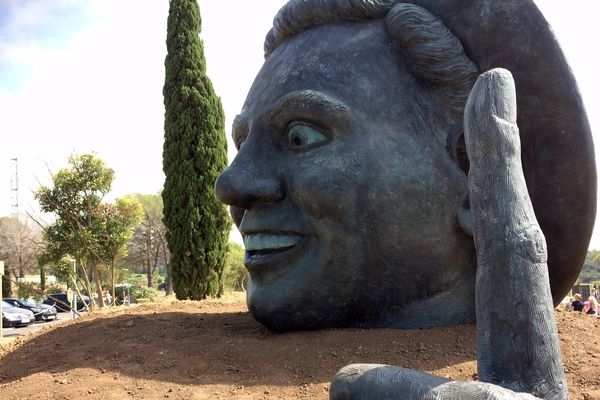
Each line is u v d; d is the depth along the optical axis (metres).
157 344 4.25
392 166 3.91
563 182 4.08
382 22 4.32
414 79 4.11
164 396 3.29
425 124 4.03
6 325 20.45
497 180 2.20
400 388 1.99
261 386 3.37
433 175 3.97
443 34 4.07
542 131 4.04
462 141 4.05
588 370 3.45
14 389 3.63
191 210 9.51
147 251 34.53
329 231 3.97
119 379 3.57
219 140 9.92
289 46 4.56
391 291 4.04
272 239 4.21
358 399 2.07
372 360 3.62
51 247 14.30
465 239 4.08
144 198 33.53
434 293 4.09
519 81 4.02
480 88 2.29
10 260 27.17
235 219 4.66
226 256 9.95
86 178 14.33
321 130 4.07
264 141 4.30
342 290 4.05
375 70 4.11
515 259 2.12
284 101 4.13
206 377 3.56
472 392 1.89
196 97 9.77
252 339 4.12
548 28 3.94
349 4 4.34
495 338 2.12
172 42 10.01
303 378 3.46
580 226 4.17
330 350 3.75
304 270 4.09
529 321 2.08
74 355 4.21
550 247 4.23
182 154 9.65
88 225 14.29
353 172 3.91
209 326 4.88
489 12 4.03
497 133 2.22
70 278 15.02
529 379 2.06
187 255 9.44
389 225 3.91
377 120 3.99
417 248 3.96
